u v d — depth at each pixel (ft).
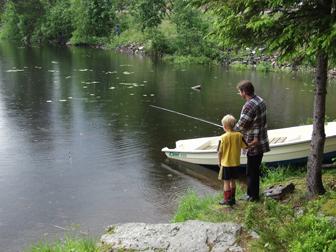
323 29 16.88
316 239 14.12
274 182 24.90
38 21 152.05
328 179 22.44
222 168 20.63
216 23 19.95
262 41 19.20
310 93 62.18
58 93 58.95
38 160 33.45
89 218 24.18
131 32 128.77
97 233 22.36
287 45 18.11
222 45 20.34
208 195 24.99
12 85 64.18
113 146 36.94
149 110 50.08
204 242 16.97
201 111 50.06
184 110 50.42
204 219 19.81
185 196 25.75
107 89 62.34
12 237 22.16
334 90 64.13
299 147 28.53
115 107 51.37
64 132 40.91
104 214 24.62
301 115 49.19
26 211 25.05
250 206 17.53
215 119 46.57
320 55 18.25
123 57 104.99
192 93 60.39
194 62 96.32
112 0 137.80
